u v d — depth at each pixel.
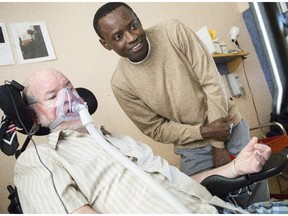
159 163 0.97
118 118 1.85
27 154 0.85
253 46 2.65
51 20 1.81
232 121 1.38
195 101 1.31
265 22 0.51
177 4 2.36
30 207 0.76
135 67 1.28
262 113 2.54
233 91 2.42
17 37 1.67
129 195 0.80
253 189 1.14
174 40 1.27
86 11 1.94
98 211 0.79
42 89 1.00
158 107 1.34
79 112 0.90
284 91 0.50
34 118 1.00
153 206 0.78
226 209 0.84
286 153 0.94
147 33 1.28
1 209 1.38
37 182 0.77
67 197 0.73
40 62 1.69
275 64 0.50
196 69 1.29
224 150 1.30
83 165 0.83
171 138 1.37
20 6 1.73
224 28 2.55
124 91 1.36
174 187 0.87
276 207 0.85
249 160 0.92
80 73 1.81
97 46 1.91
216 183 0.95
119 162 0.82
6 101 0.90
